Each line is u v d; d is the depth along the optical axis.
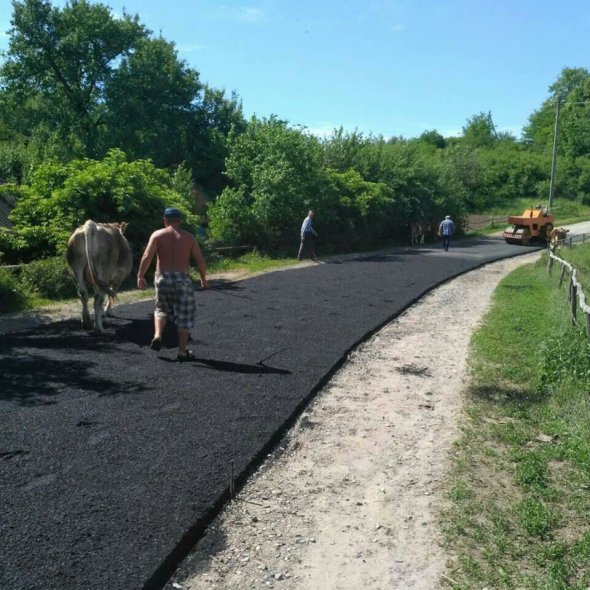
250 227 22.52
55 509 3.98
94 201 15.03
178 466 4.69
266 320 10.07
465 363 8.40
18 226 14.60
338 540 4.03
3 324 9.22
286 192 22.56
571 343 7.86
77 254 8.61
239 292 12.99
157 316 7.16
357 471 5.01
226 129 43.91
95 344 8.02
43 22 37.50
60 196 14.62
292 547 3.93
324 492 4.65
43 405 5.74
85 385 6.36
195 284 14.10
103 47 38.47
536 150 81.44
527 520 4.24
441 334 10.23
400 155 33.09
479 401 6.80
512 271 20.69
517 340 9.77
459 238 37.84
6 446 4.84
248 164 23.69
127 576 3.38
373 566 3.76
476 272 20.00
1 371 6.70
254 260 20.23
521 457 5.28
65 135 37.88
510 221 32.81
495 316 11.88
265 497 4.52
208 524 4.09
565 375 7.22
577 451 5.45
